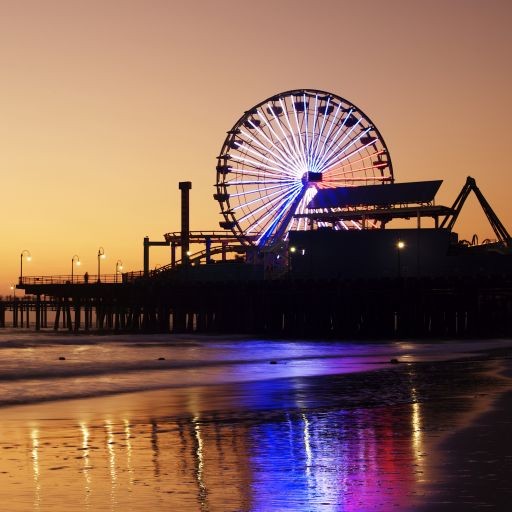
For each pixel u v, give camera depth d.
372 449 24.27
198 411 33.62
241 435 27.22
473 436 26.16
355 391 40.94
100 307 134.12
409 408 33.53
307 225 123.88
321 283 111.19
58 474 21.48
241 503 18.61
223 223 128.12
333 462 22.56
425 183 118.69
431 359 65.81
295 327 115.62
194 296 122.44
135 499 18.98
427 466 21.80
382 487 19.73
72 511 18.12
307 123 127.19
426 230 111.31
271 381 47.56
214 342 97.25
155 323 129.00
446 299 112.19
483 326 112.12
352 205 120.62
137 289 124.88
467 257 110.06
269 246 122.38
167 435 27.33
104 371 55.84
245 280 119.19
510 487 19.61
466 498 18.70
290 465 22.30
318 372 53.97
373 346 86.81
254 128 128.50
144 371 55.94
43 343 95.06
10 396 39.81
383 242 112.81
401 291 109.75
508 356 68.81
